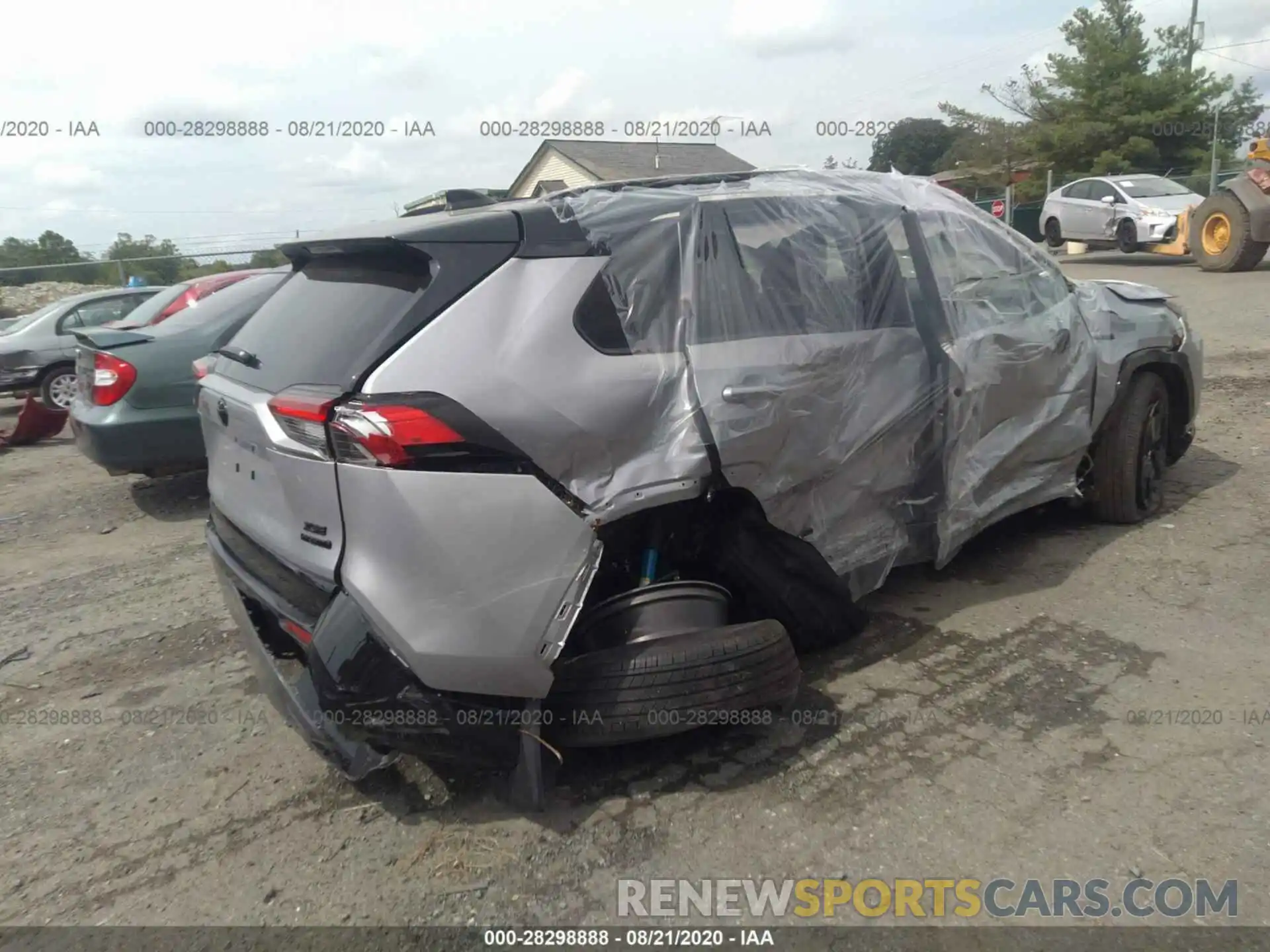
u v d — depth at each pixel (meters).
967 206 4.22
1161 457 4.87
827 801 2.83
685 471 2.87
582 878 2.60
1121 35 30.80
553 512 2.64
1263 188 14.47
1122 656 3.51
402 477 2.49
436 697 2.58
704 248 3.17
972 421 3.83
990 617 3.88
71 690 3.90
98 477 7.65
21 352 11.30
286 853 2.78
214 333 6.16
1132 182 18.97
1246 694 3.21
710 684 2.78
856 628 3.54
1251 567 4.14
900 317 3.61
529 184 25.78
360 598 2.54
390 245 2.78
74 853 2.85
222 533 3.30
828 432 3.29
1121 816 2.68
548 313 2.77
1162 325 4.72
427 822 2.87
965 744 3.06
